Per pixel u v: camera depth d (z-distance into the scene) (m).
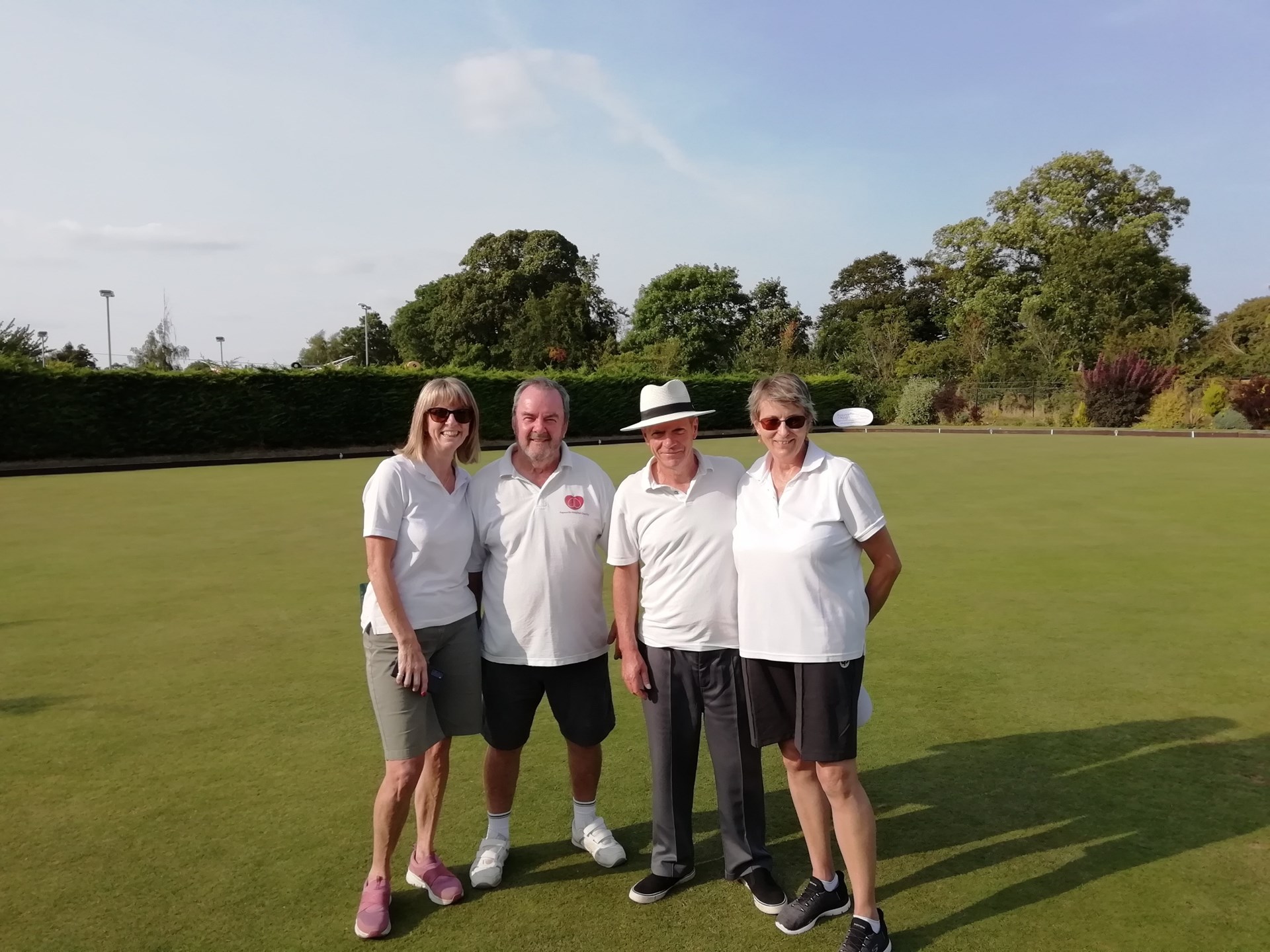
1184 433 25.03
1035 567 6.89
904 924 2.42
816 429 31.41
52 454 18.80
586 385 28.31
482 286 49.41
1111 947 2.29
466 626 2.63
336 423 22.72
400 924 2.46
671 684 2.56
